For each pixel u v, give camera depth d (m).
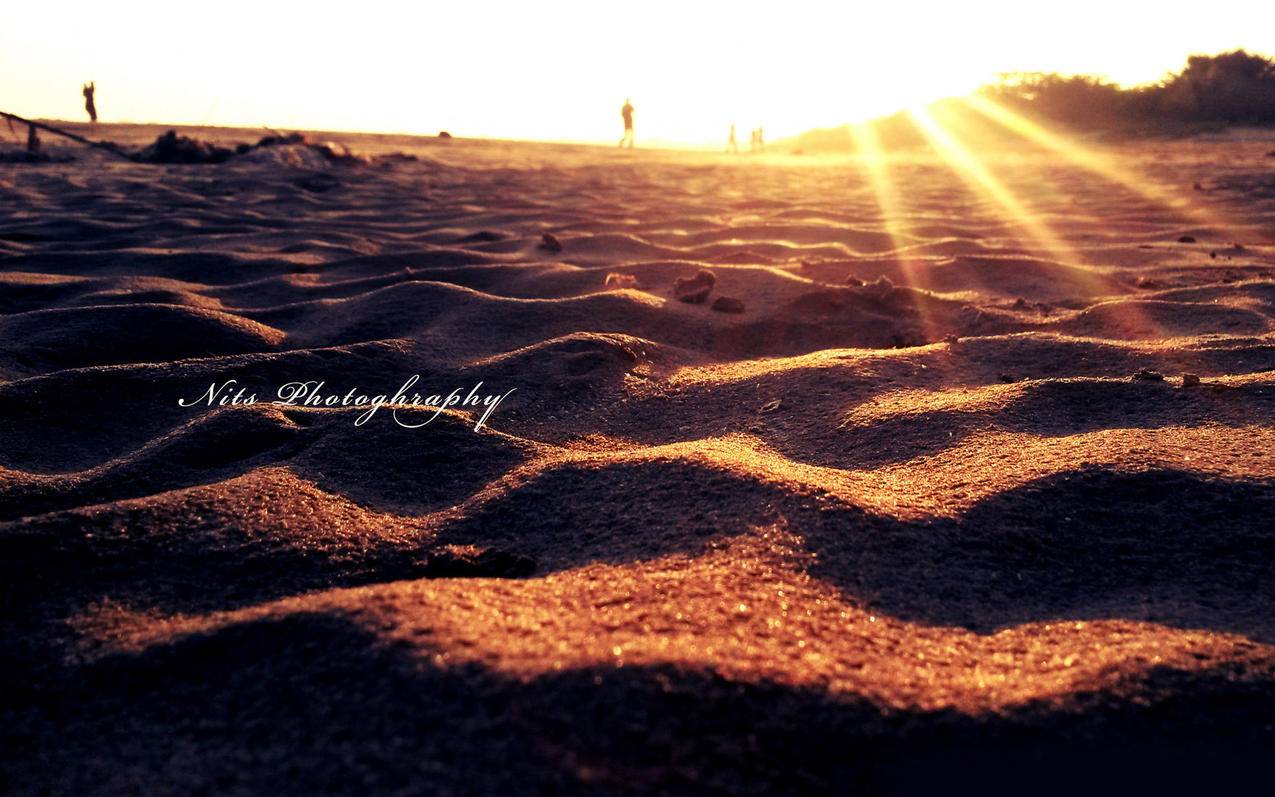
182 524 1.69
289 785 1.00
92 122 22.08
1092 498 1.79
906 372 2.80
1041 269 4.72
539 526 1.80
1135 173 12.39
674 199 9.97
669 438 2.45
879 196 10.20
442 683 1.11
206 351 3.14
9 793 1.04
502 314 3.54
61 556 1.54
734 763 1.01
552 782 0.97
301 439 2.24
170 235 6.44
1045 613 1.47
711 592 1.41
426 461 2.18
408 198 9.58
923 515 1.73
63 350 3.01
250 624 1.29
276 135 14.13
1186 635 1.33
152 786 1.03
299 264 5.04
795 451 2.27
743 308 3.78
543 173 13.95
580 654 1.16
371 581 1.60
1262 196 8.73
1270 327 3.23
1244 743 1.12
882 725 1.10
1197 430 2.15
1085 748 1.09
